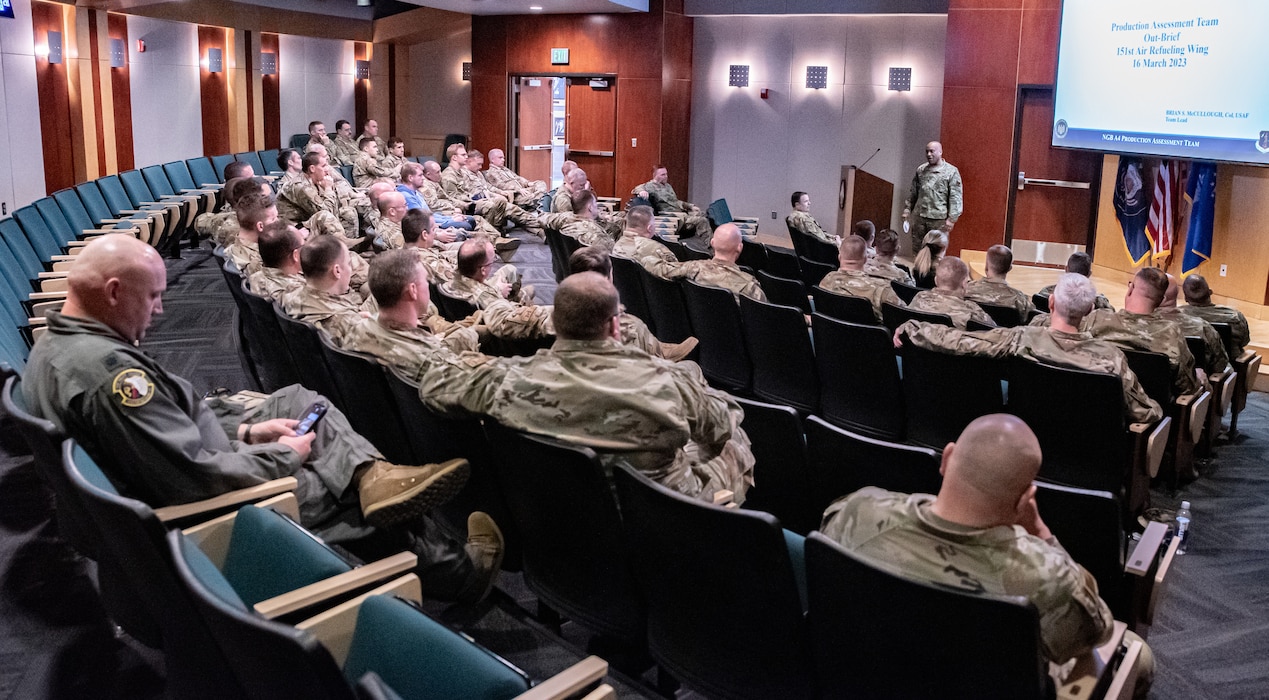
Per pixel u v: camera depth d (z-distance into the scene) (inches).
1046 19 397.7
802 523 116.4
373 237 329.4
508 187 455.8
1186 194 345.7
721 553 76.9
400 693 61.8
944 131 419.5
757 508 120.6
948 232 410.6
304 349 137.9
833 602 72.1
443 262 222.1
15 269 194.7
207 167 390.6
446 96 636.1
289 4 552.1
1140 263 370.3
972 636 65.2
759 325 184.2
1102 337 171.6
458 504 109.5
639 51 514.6
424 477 91.1
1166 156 329.4
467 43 623.2
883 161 514.0
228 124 539.2
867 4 488.4
